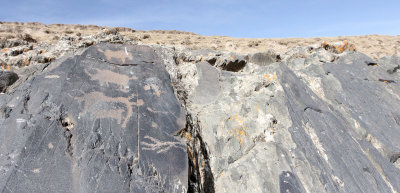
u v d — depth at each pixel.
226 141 4.32
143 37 15.76
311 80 5.71
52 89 3.48
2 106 3.30
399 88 5.70
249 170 3.80
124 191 2.60
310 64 6.18
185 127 3.68
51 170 2.60
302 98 4.88
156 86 4.09
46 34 16.33
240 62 5.98
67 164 2.69
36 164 2.62
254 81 5.16
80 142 2.95
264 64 6.21
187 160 3.15
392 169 4.06
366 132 4.61
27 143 2.74
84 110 3.31
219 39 17.89
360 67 6.04
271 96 4.79
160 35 18.92
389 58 6.66
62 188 2.50
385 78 5.83
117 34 5.63
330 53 6.38
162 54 5.58
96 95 3.56
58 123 3.06
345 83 5.52
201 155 3.84
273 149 3.91
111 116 3.32
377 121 4.82
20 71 4.08
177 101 3.98
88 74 3.85
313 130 4.32
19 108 3.20
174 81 4.97
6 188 2.37
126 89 3.84
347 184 3.66
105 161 2.81
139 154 3.01
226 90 5.26
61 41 4.95
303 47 6.68
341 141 4.24
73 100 3.39
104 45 4.58
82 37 5.21
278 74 5.14
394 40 19.95
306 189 3.50
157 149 3.14
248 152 4.12
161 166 2.98
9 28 16.19
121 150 2.98
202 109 4.87
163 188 2.79
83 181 2.59
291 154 3.89
